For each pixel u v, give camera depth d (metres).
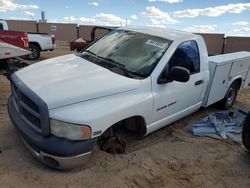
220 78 5.98
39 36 14.43
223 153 4.80
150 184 3.75
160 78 4.34
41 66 4.38
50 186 3.47
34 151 3.55
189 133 5.43
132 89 3.96
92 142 3.50
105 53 4.77
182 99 4.90
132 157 4.29
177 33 5.16
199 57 5.25
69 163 3.46
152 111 4.29
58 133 3.35
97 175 3.76
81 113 3.41
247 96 8.51
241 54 7.42
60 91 3.49
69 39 33.84
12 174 3.62
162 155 4.50
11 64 5.61
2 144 4.28
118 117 3.72
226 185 3.94
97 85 3.73
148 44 4.68
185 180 3.93
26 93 3.51
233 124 5.76
